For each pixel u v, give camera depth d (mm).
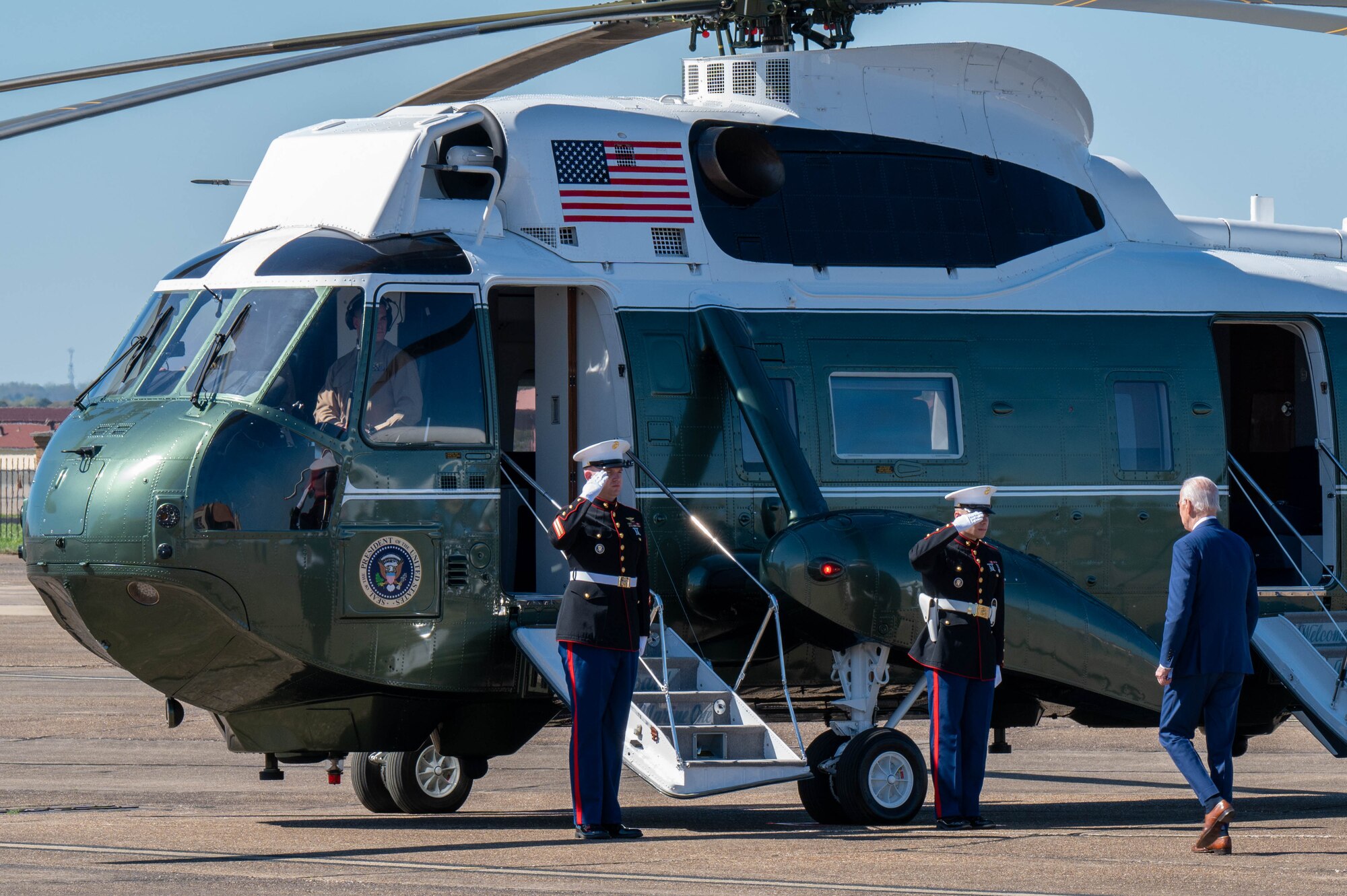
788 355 40812
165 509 34344
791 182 42344
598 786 34188
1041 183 45000
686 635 39906
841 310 41656
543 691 38250
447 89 44000
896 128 43812
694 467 39781
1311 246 50125
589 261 39781
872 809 37250
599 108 41094
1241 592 33562
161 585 34312
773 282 41375
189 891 26906
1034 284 43781
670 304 40125
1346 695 43094
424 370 37062
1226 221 48969
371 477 36125
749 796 46094
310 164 40688
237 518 34812
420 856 31453
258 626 35062
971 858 31281
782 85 43344
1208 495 34125
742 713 36250
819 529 37656
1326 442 46000
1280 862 30938
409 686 36688
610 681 34250
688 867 29938
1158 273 45094
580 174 40250
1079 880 28625
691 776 34062
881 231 42781
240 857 31172
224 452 35062
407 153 38625
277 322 36812
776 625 37656
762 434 38625
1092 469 43094
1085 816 40500
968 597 36594
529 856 31359
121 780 47594
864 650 38594
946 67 44688
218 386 36375
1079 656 39531
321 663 35719
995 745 45719
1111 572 43125
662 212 40781
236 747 38750
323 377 36219
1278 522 48500
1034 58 45250
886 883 28188
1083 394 43219
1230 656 33156
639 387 39406
